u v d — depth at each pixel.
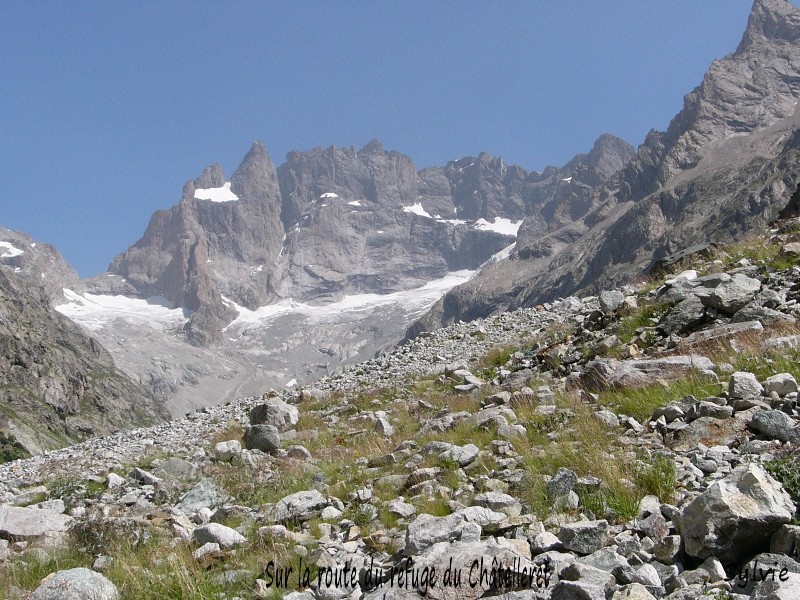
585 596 6.07
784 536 6.61
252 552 9.63
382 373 29.83
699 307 18.27
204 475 15.98
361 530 10.16
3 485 21.86
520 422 14.60
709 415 11.55
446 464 12.26
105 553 10.81
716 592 6.14
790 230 27.17
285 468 15.57
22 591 9.34
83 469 22.11
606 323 21.61
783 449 9.50
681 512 7.30
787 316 16.05
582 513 8.95
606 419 12.91
